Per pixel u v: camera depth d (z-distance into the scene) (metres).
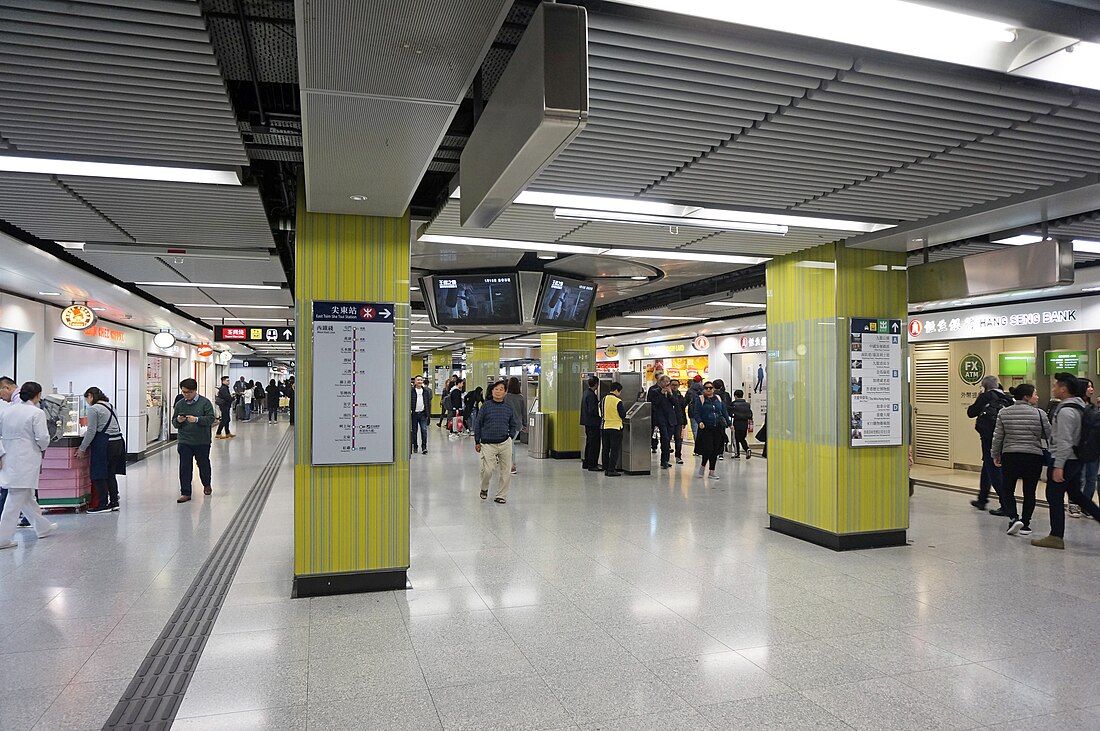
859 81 3.19
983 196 5.02
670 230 6.07
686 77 3.13
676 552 6.38
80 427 9.16
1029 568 5.86
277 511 8.46
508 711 3.31
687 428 20.64
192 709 3.32
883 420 6.66
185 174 4.39
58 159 4.08
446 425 26.08
